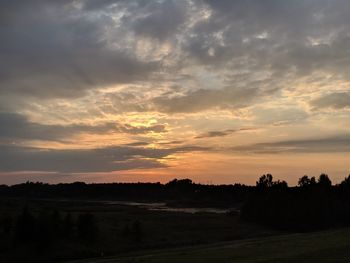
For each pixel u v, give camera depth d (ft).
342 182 441.27
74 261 161.17
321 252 116.88
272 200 349.61
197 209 496.64
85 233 197.88
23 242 177.99
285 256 110.63
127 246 198.49
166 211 394.52
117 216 304.91
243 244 172.45
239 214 369.30
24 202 416.26
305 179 415.23
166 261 113.09
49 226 181.88
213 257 116.16
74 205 451.53
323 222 340.80
